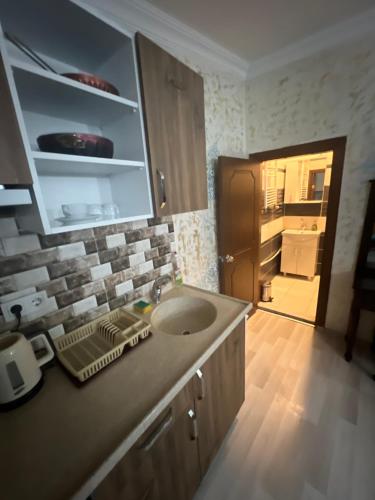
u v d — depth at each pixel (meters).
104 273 1.14
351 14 1.42
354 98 1.65
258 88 2.04
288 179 3.88
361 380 1.67
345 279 2.04
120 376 0.83
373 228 1.76
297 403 1.53
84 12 0.70
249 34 1.55
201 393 0.95
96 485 0.55
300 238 3.62
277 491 1.09
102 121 1.01
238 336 1.24
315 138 1.87
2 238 0.80
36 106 0.82
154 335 1.05
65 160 0.70
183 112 1.07
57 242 0.94
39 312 0.92
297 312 2.66
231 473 1.17
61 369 0.88
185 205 1.16
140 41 0.82
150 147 0.92
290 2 1.28
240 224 2.16
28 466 0.57
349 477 1.12
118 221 0.90
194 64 1.58
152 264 1.40
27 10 0.67
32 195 0.65
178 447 0.87
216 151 1.90
